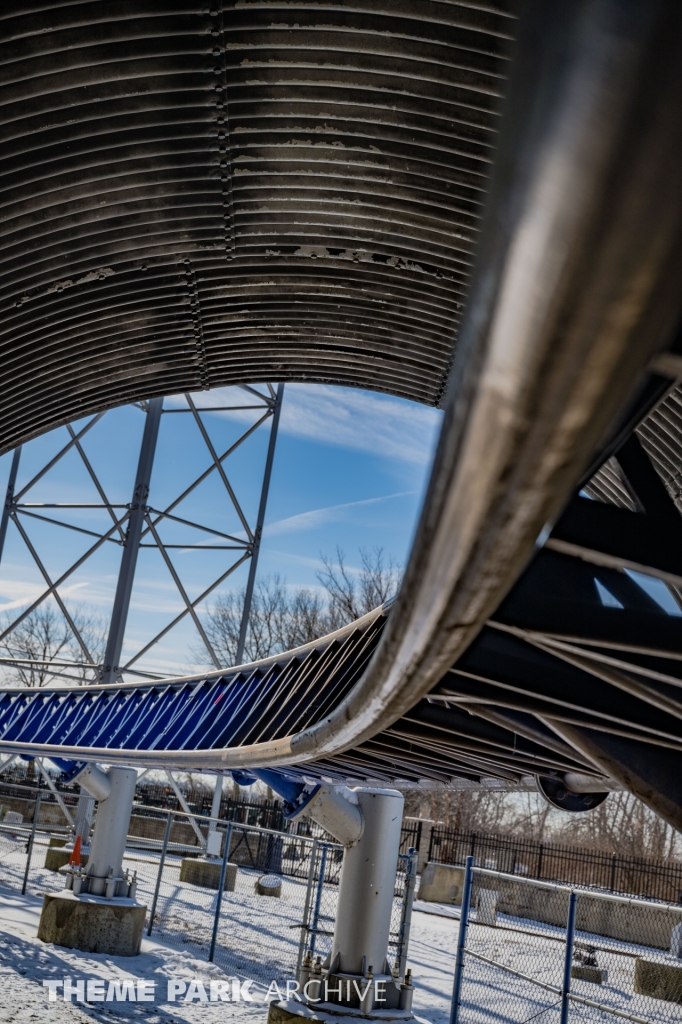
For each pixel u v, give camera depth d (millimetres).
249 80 9172
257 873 29734
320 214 11508
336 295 13438
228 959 15836
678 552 3365
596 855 35969
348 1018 10266
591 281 1085
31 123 9078
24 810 35125
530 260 1105
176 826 35438
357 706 6156
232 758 10414
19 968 13125
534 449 1523
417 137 9969
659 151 925
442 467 1881
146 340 13977
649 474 3439
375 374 16094
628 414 2832
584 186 972
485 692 5734
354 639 9023
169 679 14852
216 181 10602
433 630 3299
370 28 8570
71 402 15461
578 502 3354
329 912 22656
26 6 7738
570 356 1230
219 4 8211
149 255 11781
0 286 11266
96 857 16562
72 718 17078
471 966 18094
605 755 5848
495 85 9055
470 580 2447
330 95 9484
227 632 43875
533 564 4121
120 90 8977
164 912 19797
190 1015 11945
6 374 13297
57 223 10641
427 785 11719
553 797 8789
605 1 860
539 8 1020
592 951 18422
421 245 11828
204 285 12914
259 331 14453
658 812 5809
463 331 1478
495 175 1176
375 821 11195
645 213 989
